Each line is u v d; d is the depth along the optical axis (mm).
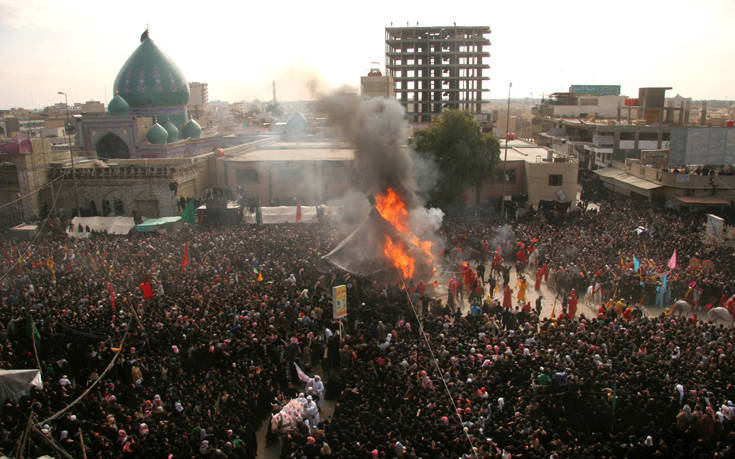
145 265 35031
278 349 23109
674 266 31828
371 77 89875
